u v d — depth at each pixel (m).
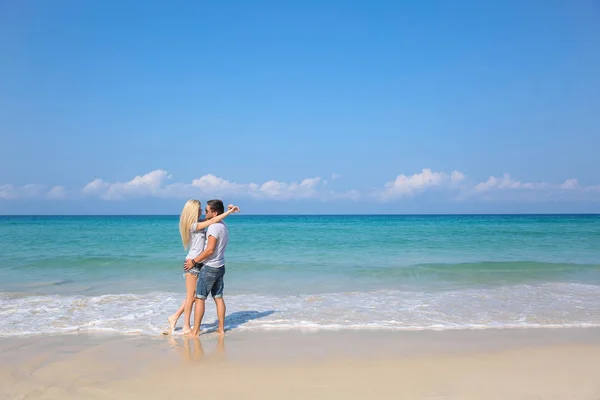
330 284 11.02
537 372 4.82
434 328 6.79
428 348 5.72
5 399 4.10
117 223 59.28
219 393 4.23
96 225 49.25
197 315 6.29
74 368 4.90
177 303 8.45
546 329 6.75
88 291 9.90
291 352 5.54
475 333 6.51
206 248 6.24
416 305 8.45
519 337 6.28
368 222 67.62
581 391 4.27
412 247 20.06
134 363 5.08
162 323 6.99
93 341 6.00
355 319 7.34
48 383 4.47
